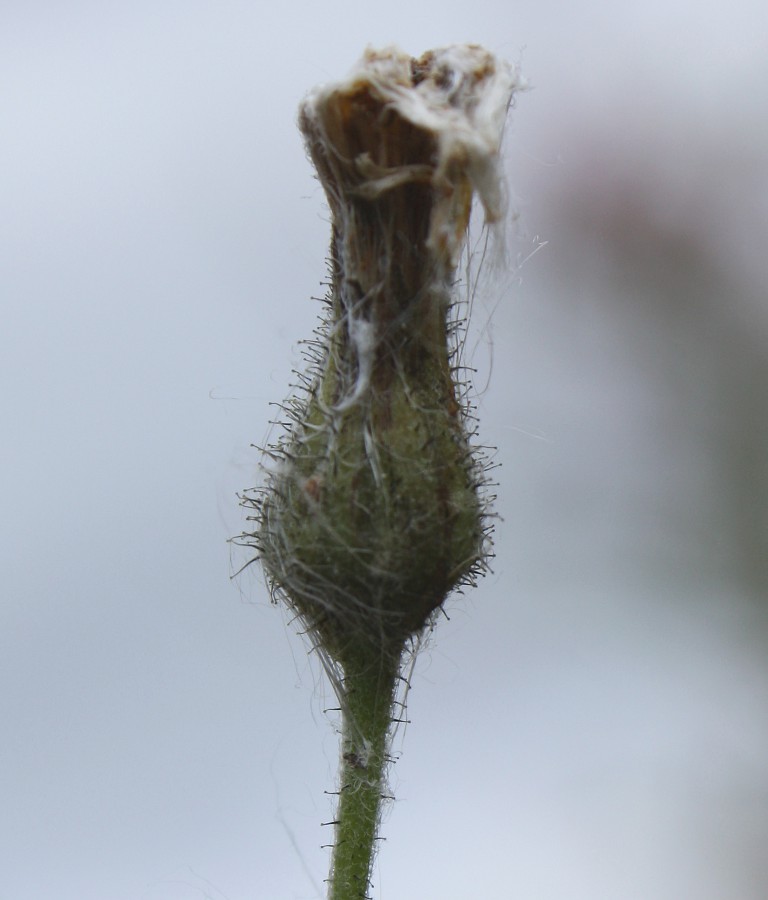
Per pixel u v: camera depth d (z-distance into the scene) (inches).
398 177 3.1
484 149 3.1
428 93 3.1
